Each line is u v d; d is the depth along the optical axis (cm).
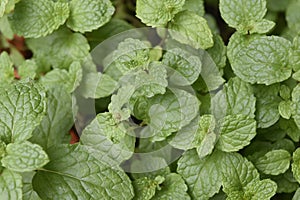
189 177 44
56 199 41
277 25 52
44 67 49
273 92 45
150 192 43
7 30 49
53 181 41
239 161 43
